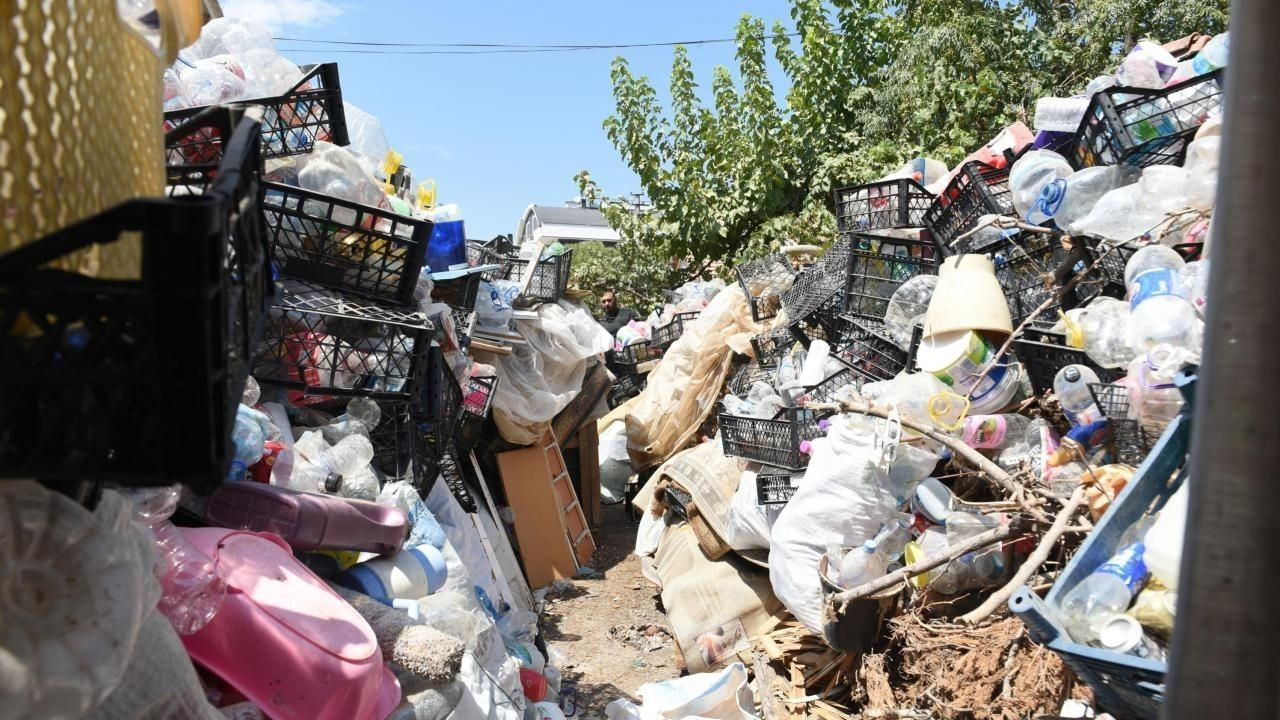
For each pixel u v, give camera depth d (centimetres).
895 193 546
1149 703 184
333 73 361
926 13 1182
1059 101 495
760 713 429
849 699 413
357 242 342
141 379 107
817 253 830
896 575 340
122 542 153
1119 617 198
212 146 285
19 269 104
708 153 1250
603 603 654
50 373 106
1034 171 427
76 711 136
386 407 389
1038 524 330
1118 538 220
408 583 299
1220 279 99
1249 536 98
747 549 512
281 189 329
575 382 730
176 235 105
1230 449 98
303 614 218
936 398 393
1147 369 315
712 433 767
